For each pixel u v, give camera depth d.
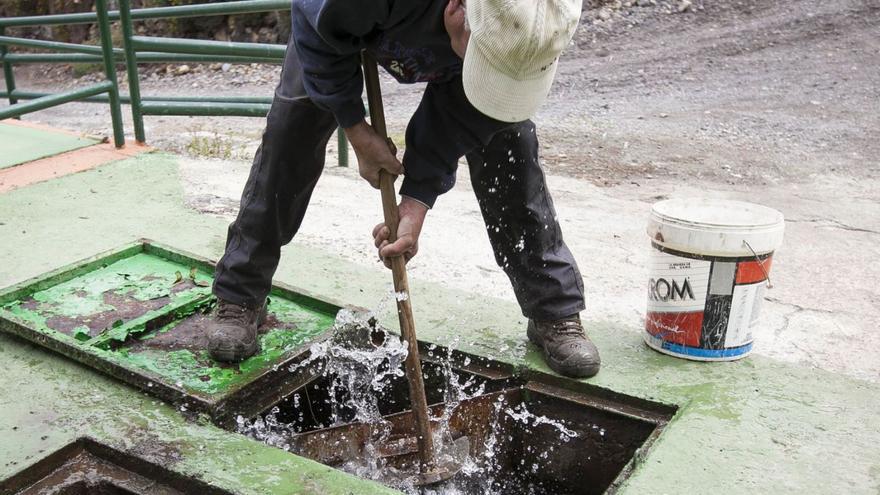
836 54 8.81
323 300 3.02
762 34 9.45
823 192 5.45
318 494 2.06
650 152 6.47
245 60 5.15
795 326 3.17
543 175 2.58
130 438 2.27
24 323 2.74
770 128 7.07
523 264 2.66
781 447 2.31
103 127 8.50
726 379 2.67
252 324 2.67
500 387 2.73
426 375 2.84
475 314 3.11
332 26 1.93
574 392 2.66
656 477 2.17
